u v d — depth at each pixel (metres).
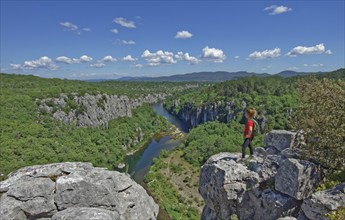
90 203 10.39
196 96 185.75
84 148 93.25
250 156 17.22
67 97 118.50
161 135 140.25
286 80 152.50
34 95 109.38
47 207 10.02
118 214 10.43
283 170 14.52
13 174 11.62
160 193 65.38
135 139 124.19
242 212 16.19
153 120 161.25
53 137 89.31
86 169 12.03
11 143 70.19
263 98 124.50
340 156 14.44
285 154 16.08
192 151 95.25
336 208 11.80
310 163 14.28
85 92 129.38
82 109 117.06
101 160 90.31
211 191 17.48
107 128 126.12
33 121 92.19
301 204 14.12
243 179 16.23
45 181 10.62
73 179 10.48
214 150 92.00
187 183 73.38
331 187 13.62
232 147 94.44
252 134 16.89
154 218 12.84
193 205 60.47
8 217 9.51
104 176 11.50
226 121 133.50
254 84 148.25
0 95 105.12
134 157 103.81
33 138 79.25
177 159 93.12
